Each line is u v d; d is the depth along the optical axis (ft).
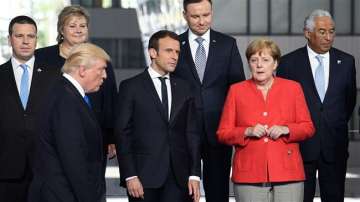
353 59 52.11
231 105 44.62
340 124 51.75
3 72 46.52
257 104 44.11
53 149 37.27
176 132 44.34
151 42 44.55
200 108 50.37
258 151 43.60
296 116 44.32
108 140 49.67
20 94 46.52
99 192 38.17
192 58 50.62
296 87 44.47
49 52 48.42
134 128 44.27
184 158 44.47
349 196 72.43
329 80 51.47
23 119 46.03
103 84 48.93
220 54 50.80
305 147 51.01
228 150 51.65
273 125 43.73
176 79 45.11
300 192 44.09
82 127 37.17
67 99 37.09
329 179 51.90
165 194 44.11
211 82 50.60
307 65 51.39
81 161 36.94
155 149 43.91
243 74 51.24
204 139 50.80
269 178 43.37
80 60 37.42
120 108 44.19
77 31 47.85
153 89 44.37
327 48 51.08
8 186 46.24
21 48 46.03
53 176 37.06
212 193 51.67
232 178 44.68
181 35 51.13
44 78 46.57
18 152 46.03
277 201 43.86
